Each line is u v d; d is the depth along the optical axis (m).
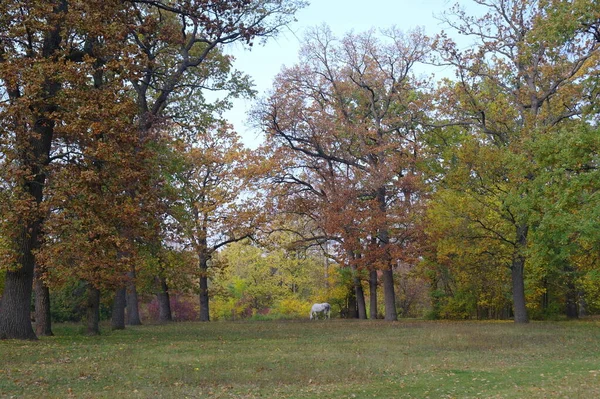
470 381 11.52
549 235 22.98
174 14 24.12
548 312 37.62
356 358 14.92
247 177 35.38
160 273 32.34
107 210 17.23
